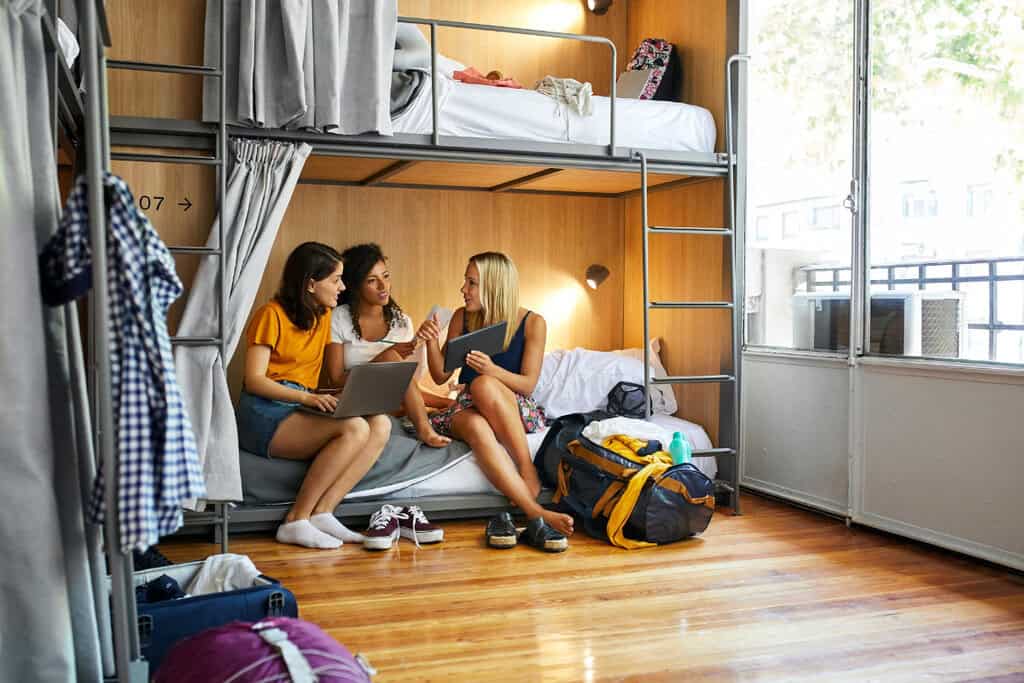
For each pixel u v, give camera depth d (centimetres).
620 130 426
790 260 437
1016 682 239
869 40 386
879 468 388
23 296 162
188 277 361
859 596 307
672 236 499
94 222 154
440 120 393
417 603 298
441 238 511
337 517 390
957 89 340
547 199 534
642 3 530
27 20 182
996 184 323
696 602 300
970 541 345
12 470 161
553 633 272
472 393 405
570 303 541
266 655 149
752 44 455
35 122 184
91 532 196
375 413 380
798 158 427
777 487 455
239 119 354
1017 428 325
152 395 158
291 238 481
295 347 382
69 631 169
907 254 369
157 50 354
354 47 371
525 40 529
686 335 486
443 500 400
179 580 250
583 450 391
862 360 394
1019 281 316
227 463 350
